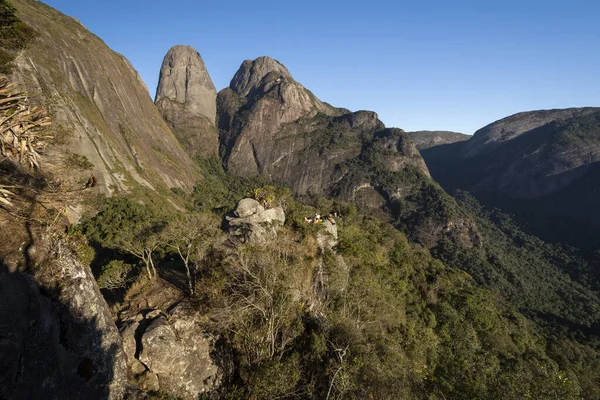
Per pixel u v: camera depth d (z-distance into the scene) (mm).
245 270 12906
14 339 5621
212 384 10664
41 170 7691
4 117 6723
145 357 10141
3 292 5789
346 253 21859
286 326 12016
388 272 27578
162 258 18797
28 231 6887
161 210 59406
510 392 8797
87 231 34500
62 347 6730
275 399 9719
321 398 10203
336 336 12641
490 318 30188
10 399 5301
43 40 63156
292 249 17000
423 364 18531
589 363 36812
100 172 55438
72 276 7465
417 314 25766
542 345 36312
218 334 11641
